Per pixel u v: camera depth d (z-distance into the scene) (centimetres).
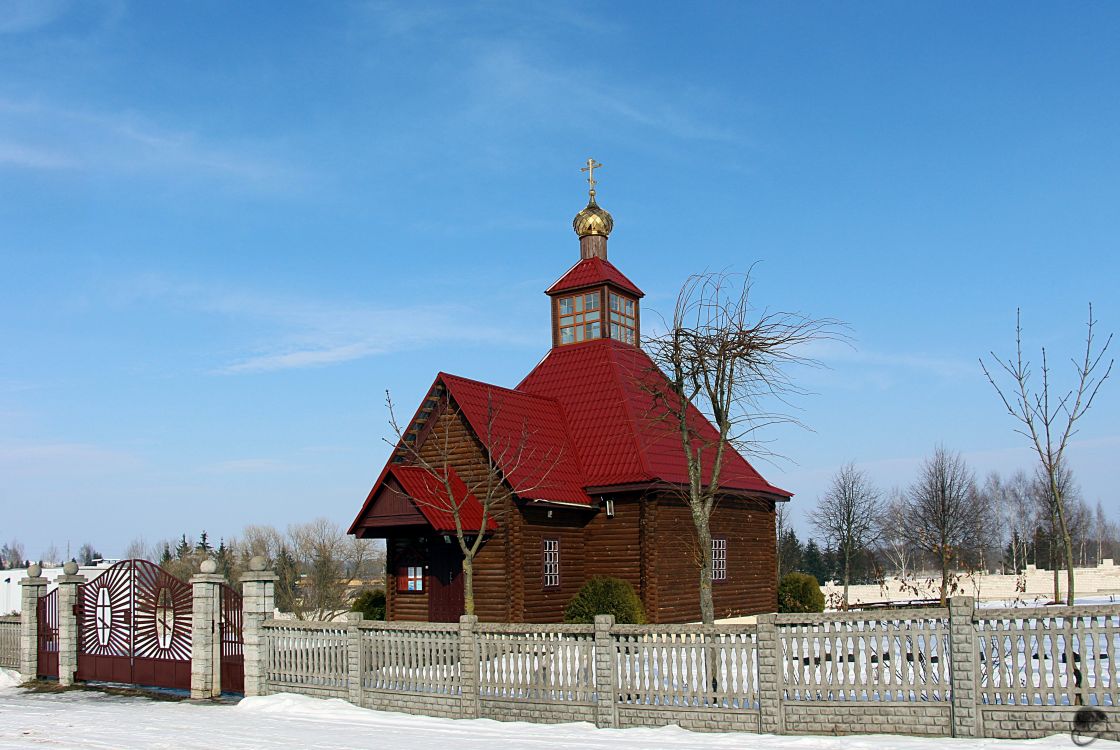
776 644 1298
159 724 1598
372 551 7394
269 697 1781
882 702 1230
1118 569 5250
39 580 2356
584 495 2688
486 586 2483
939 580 4909
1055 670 1154
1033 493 7225
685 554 2738
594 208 3403
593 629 1430
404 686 1633
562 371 3169
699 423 3039
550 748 1250
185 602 2038
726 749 1193
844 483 4878
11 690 2206
